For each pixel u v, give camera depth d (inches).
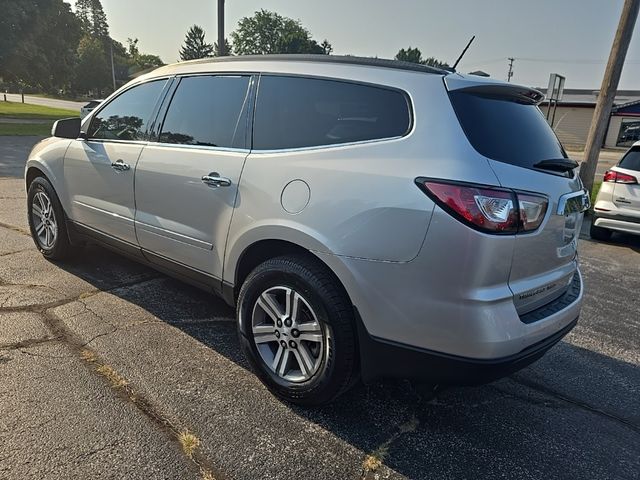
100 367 109.7
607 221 264.1
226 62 118.8
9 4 971.3
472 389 114.5
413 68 92.5
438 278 80.0
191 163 115.5
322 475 83.0
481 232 77.6
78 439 86.4
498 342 79.8
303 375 98.0
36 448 83.4
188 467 82.1
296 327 97.8
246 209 102.6
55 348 116.1
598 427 103.4
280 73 106.4
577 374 126.0
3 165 406.0
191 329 131.1
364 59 99.6
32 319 129.7
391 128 88.9
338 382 93.4
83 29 1371.8
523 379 121.7
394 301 84.4
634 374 127.7
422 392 111.1
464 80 89.4
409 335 84.6
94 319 132.8
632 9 315.6
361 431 95.5
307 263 94.3
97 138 147.9
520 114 98.0
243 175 104.0
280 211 96.3
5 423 88.9
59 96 3004.4
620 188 259.8
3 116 1011.9
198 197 113.6
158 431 90.3
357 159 89.3
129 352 117.3
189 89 124.1
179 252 121.9
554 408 109.4
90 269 169.0
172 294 152.7
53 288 151.3
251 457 85.9
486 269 78.5
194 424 93.3
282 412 99.0
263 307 102.4
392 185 83.5
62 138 157.8
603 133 343.3
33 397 96.9
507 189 80.0
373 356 89.5
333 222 88.7
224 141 112.5
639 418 108.2
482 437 97.0
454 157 81.0
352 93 95.3
